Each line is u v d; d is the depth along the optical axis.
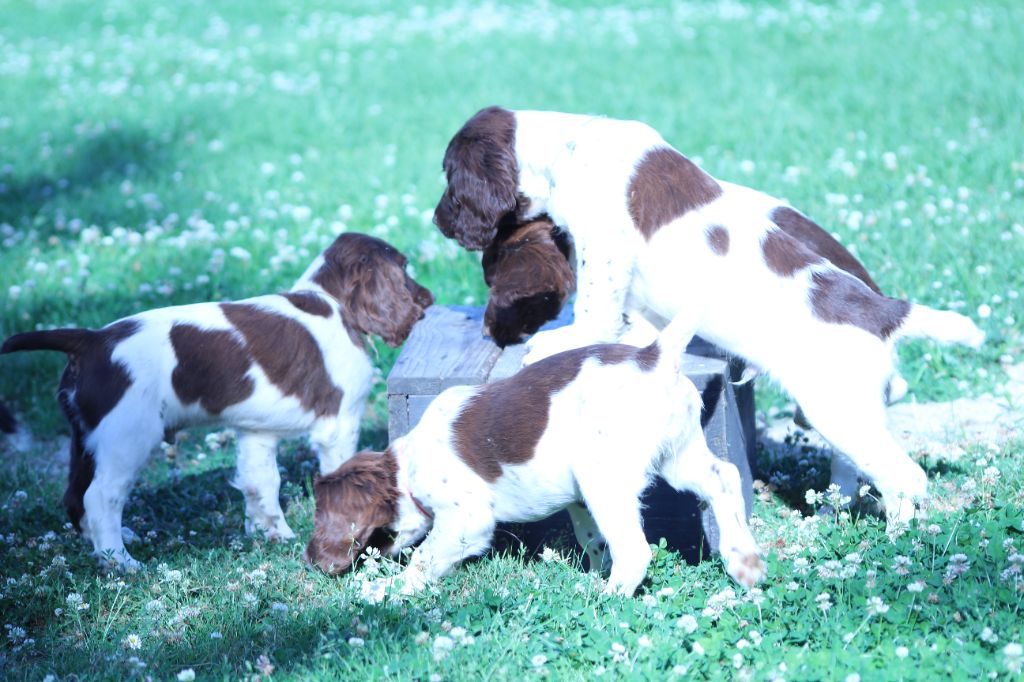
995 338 9.90
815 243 7.25
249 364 7.17
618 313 6.77
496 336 7.60
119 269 13.64
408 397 7.08
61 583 6.71
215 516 7.86
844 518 6.61
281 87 24.03
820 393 6.32
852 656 5.05
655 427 5.72
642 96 20.42
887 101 18.91
